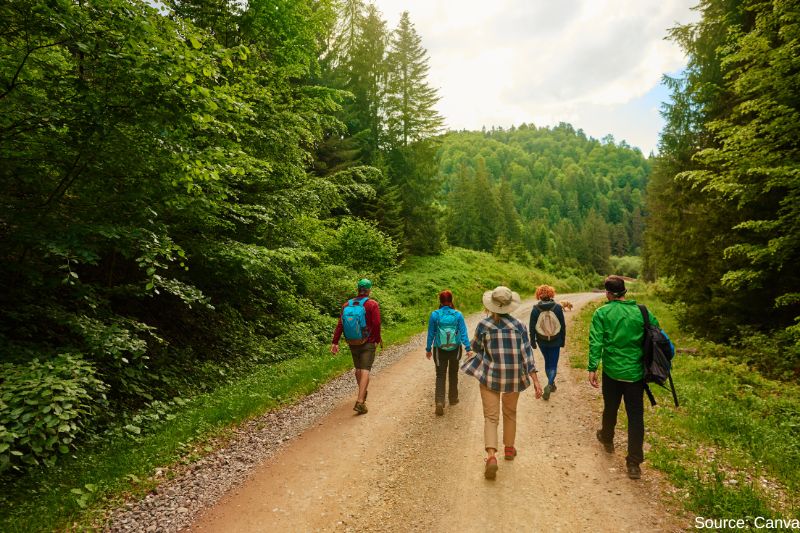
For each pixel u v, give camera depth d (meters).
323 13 11.48
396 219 25.20
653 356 3.82
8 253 5.01
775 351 7.88
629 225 125.06
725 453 4.15
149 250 5.23
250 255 7.80
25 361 4.46
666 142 13.45
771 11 8.45
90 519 3.23
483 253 41.44
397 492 3.70
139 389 5.85
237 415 5.51
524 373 3.95
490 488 3.70
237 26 9.99
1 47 4.58
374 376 7.96
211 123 6.67
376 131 27.81
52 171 5.34
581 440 4.70
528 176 166.00
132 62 4.77
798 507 3.17
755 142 7.84
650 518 3.16
